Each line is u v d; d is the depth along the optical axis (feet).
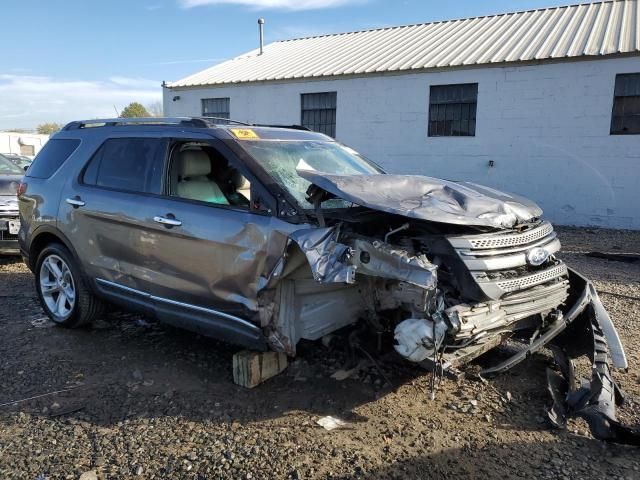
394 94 53.57
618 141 44.57
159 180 14.10
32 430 11.26
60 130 18.04
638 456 10.33
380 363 13.80
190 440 10.87
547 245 12.85
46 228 16.71
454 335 10.88
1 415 11.86
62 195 16.31
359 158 16.65
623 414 11.81
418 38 64.03
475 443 10.77
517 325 12.71
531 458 10.27
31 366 14.34
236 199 13.84
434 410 12.04
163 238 13.47
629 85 43.86
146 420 11.64
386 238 11.51
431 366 11.34
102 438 10.96
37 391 12.96
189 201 13.35
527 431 11.23
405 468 9.93
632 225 44.91
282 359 13.76
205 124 13.96
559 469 9.91
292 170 13.43
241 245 12.03
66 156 16.96
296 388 13.04
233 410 12.04
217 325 12.94
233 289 12.30
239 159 12.85
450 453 10.42
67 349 15.51
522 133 48.16
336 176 11.93
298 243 11.10
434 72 51.16
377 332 13.08
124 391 12.95
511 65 47.65
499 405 12.26
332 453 10.39
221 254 12.37
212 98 65.57
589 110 45.29
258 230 11.84
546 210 48.16
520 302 11.91
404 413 11.90
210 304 12.85
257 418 11.71
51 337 16.46
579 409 11.16
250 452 10.42
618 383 13.32
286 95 60.18
